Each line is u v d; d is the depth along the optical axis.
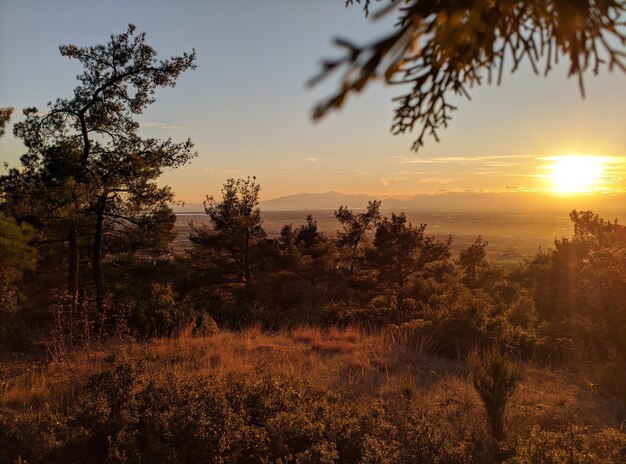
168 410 4.70
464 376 7.69
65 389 6.12
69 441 4.32
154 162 14.35
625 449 4.16
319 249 26.73
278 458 3.88
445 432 4.34
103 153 14.16
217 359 8.16
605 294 8.89
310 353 9.05
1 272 9.69
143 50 14.27
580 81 0.89
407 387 6.45
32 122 13.37
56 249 16.64
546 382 7.26
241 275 24.16
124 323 9.04
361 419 4.53
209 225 25.03
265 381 5.31
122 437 4.18
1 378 6.73
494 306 11.79
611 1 0.89
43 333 10.88
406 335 10.07
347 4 1.82
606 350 8.11
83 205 13.27
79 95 14.12
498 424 4.95
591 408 6.04
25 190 12.91
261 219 24.89
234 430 4.22
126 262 19.09
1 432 4.25
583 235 11.13
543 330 9.30
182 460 3.94
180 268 22.11
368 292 26.09
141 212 15.57
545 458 3.66
